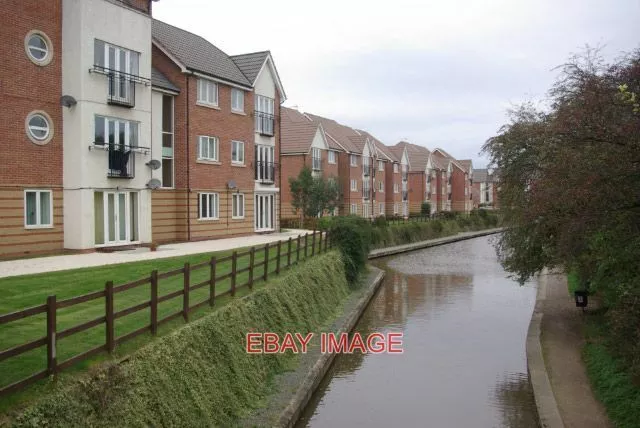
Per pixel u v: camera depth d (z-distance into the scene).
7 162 15.49
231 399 8.51
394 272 29.25
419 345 14.88
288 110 45.16
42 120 16.67
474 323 17.50
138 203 19.81
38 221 16.56
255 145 27.58
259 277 12.98
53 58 16.88
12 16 15.58
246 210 26.42
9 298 9.44
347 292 20.19
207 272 13.49
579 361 11.93
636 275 9.49
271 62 28.47
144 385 6.64
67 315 8.48
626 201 8.02
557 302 18.45
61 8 17.11
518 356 13.87
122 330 7.85
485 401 10.87
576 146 8.77
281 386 10.21
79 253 17.05
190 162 22.55
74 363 6.03
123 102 18.53
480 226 62.53
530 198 11.64
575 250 10.81
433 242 45.12
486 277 27.44
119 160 18.53
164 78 22.30
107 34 18.08
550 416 8.97
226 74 24.94
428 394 11.23
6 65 15.43
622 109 7.90
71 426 5.43
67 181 17.28
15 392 5.32
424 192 66.69
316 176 36.00
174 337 7.76
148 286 11.16
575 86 11.38
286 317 12.46
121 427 6.00
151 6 20.56
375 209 53.28
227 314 9.72
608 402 9.27
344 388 11.57
